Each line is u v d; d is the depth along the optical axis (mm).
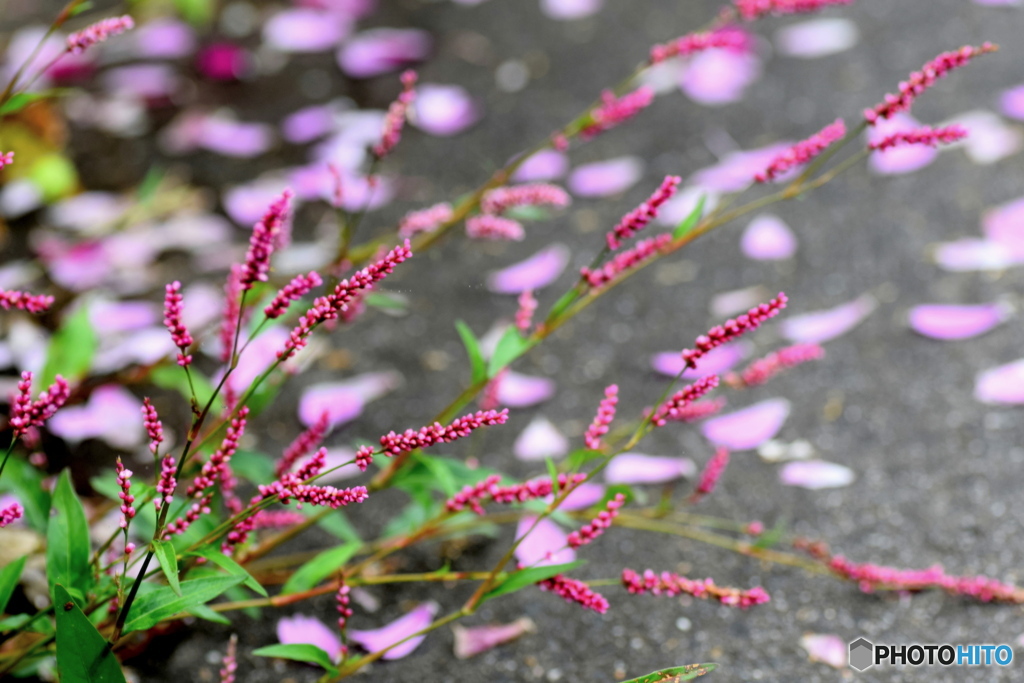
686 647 1010
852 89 1457
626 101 1013
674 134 1423
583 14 1720
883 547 1043
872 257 1190
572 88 1523
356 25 1699
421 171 1369
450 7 1756
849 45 1561
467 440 1107
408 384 1139
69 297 1171
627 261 973
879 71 1486
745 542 1051
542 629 1020
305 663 1009
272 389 991
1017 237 1176
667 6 1721
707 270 1197
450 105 1447
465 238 1271
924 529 1049
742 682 995
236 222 1284
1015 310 1147
